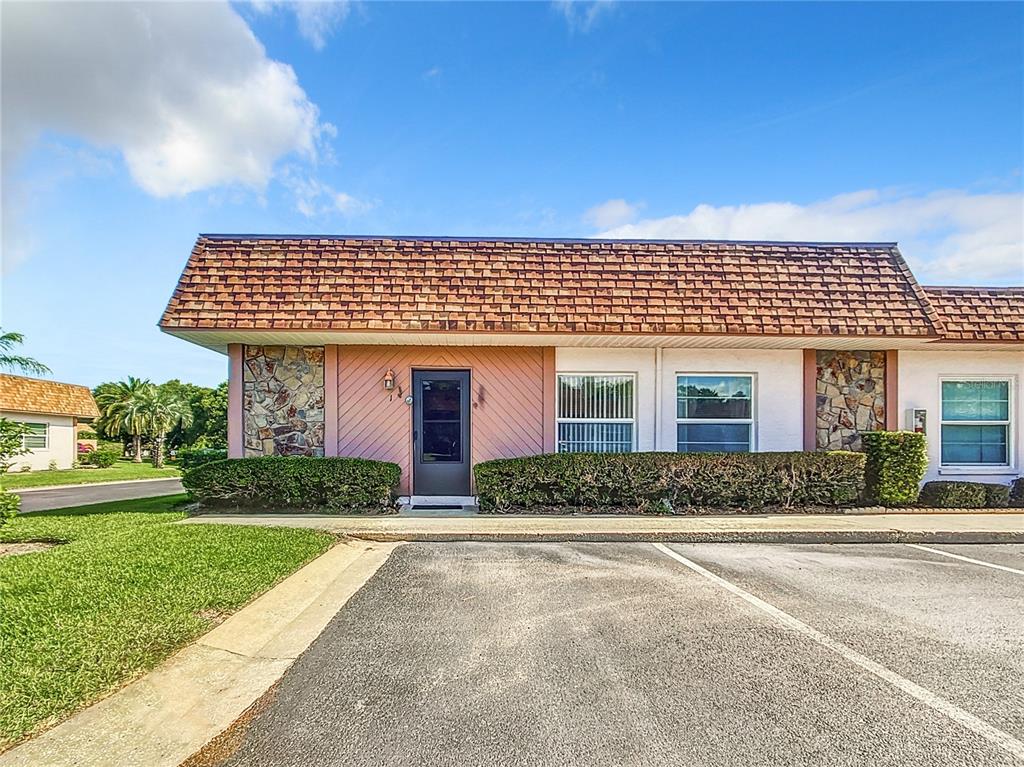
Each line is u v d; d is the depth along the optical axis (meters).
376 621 4.95
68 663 3.76
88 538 7.43
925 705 3.55
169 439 49.12
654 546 7.91
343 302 9.86
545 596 5.64
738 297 10.27
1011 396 11.38
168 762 2.90
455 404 11.02
